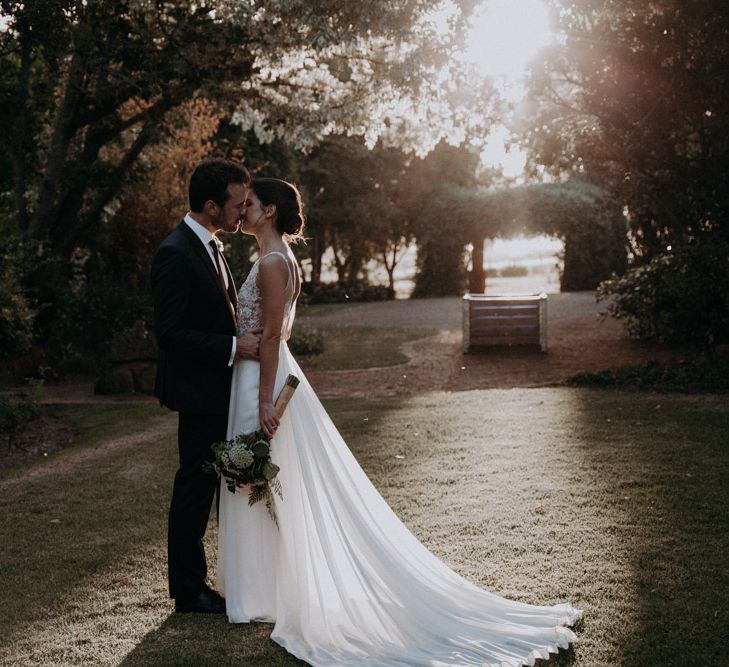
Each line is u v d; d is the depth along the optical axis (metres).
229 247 14.29
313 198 30.98
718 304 10.99
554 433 7.06
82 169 15.19
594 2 10.89
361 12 10.94
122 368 12.44
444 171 31.97
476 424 7.70
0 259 11.56
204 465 3.54
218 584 3.77
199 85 13.23
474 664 3.07
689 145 12.00
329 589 3.44
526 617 3.41
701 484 5.29
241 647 3.32
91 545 4.86
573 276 30.19
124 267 17.36
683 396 8.97
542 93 12.10
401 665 3.11
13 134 15.37
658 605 3.53
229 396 3.65
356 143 30.36
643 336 14.57
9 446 8.49
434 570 3.61
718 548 4.17
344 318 23.83
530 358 13.86
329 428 3.66
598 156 12.12
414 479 5.84
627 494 5.17
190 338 3.51
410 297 32.25
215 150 19.09
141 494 6.00
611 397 9.03
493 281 41.12
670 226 12.43
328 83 12.98
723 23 10.20
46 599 4.02
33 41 12.52
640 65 10.91
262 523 3.56
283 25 11.12
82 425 9.70
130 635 3.50
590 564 4.05
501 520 4.79
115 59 13.15
